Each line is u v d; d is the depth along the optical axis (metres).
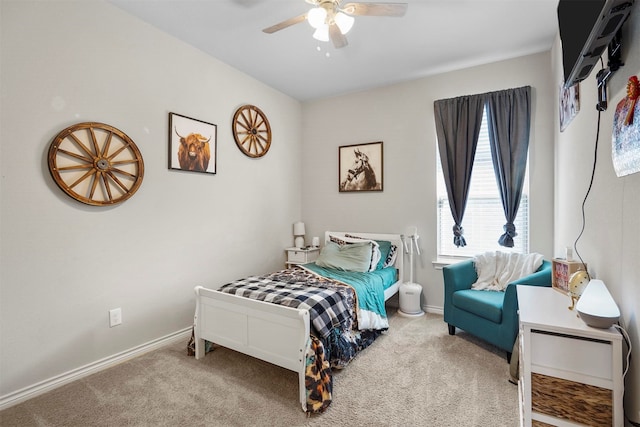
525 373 1.45
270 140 3.86
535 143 3.05
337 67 3.36
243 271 3.52
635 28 1.18
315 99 4.34
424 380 2.13
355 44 2.88
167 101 2.74
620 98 1.34
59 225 2.09
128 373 2.24
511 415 1.77
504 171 3.09
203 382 2.12
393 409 1.83
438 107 3.44
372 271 3.27
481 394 1.97
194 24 2.61
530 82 3.07
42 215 2.01
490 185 3.28
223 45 2.93
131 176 2.46
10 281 1.89
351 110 4.08
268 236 3.89
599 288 1.41
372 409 1.83
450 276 2.86
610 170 1.49
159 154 2.68
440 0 2.26
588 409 1.34
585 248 1.91
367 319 2.60
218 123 3.21
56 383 2.07
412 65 3.30
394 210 3.79
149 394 1.99
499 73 3.20
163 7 2.38
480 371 2.24
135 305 2.52
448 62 3.23
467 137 3.29
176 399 1.94
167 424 1.71
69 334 2.14
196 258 3.01
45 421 1.74
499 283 2.83
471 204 3.38
